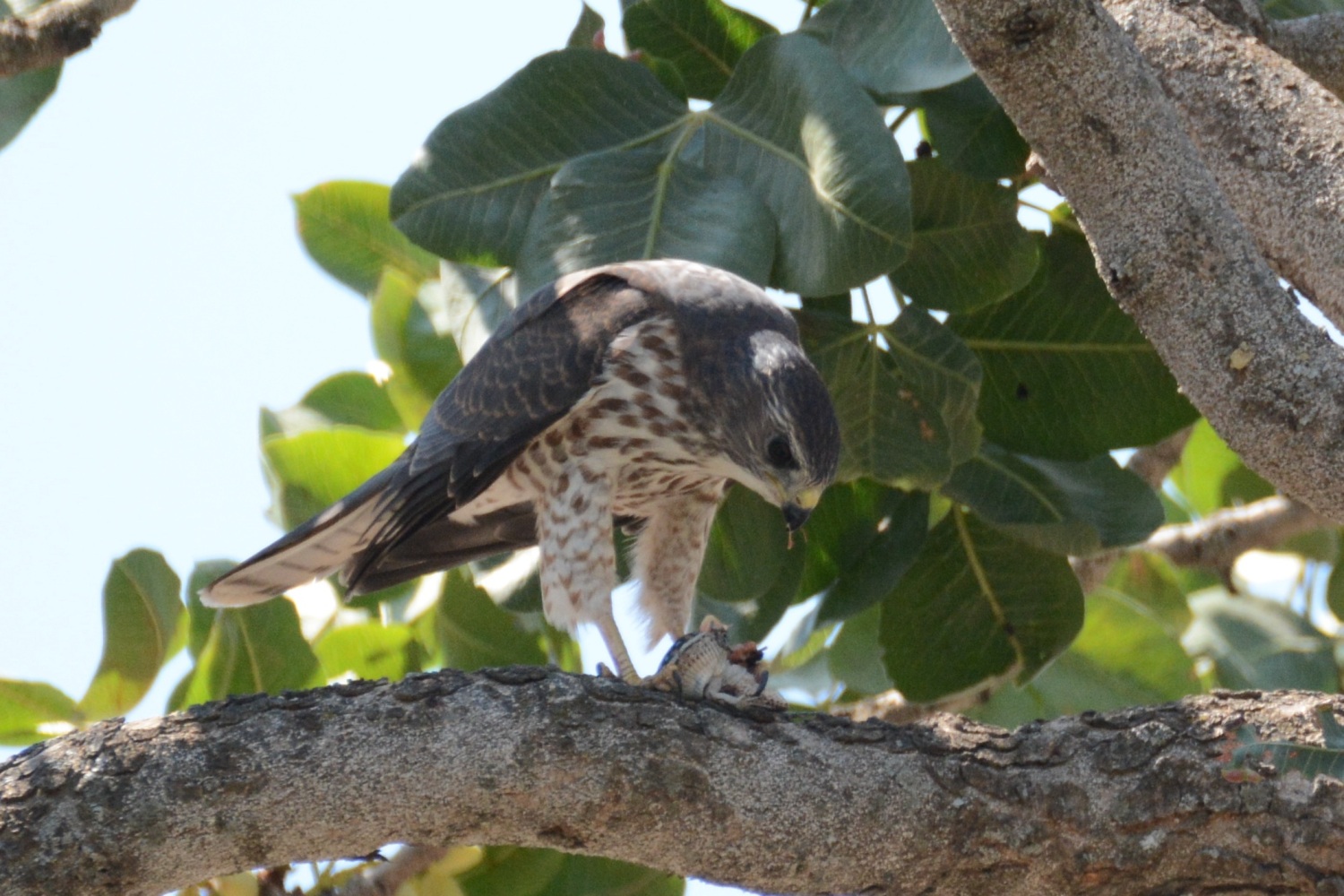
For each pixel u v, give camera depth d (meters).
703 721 6.56
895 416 9.14
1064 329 9.73
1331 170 7.15
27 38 9.81
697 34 9.75
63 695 9.10
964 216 9.09
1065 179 6.75
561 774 6.36
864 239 7.97
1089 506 9.57
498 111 8.91
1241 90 7.53
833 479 9.08
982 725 6.80
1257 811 6.32
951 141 8.94
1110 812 6.46
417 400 10.80
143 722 6.33
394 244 11.47
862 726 6.73
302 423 11.29
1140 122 6.48
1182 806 6.41
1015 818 6.51
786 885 6.59
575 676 6.62
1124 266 6.55
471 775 6.31
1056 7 6.38
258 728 6.29
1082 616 10.00
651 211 8.45
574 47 9.74
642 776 6.39
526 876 9.05
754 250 8.17
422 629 11.01
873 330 9.16
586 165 8.58
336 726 6.32
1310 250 7.17
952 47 8.57
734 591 9.78
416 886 8.74
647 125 8.88
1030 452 9.84
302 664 9.20
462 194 8.84
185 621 10.06
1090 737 6.62
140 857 6.12
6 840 6.05
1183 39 7.78
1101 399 9.73
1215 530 12.19
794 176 8.37
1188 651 12.27
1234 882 6.40
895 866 6.55
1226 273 6.36
